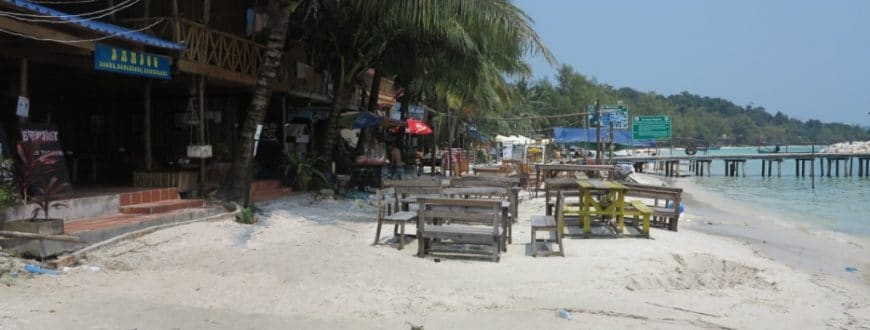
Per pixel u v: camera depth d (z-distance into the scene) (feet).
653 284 26.55
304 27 52.11
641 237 37.73
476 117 107.04
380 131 84.64
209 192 40.93
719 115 522.88
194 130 51.06
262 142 57.06
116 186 40.37
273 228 36.32
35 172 28.22
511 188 43.50
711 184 136.46
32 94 48.67
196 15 46.80
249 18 51.06
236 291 23.15
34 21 27.68
